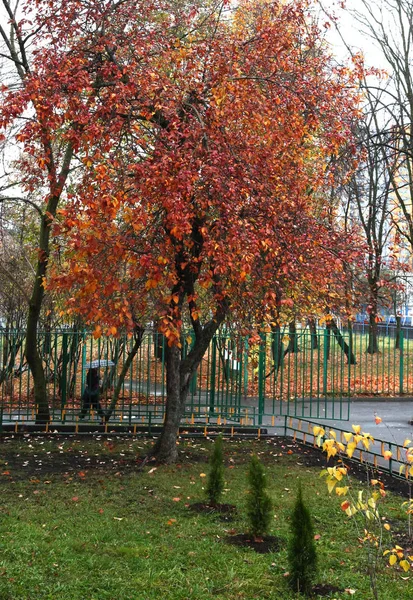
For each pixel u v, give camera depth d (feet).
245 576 20.16
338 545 23.26
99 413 47.78
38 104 31.83
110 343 55.36
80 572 20.07
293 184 36.06
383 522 26.07
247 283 35.27
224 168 31.09
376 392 72.49
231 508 27.48
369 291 42.01
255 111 34.17
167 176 28.99
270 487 31.24
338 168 53.16
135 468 34.83
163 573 20.08
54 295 54.24
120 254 28.86
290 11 36.94
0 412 45.98
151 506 27.73
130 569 20.49
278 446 42.39
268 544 23.07
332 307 42.06
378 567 21.24
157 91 34.30
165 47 35.47
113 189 30.12
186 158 30.17
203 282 29.99
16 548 21.67
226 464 36.50
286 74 37.83
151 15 40.04
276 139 34.45
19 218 61.67
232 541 23.41
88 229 28.66
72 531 24.03
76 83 32.58
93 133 30.99
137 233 31.89
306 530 19.49
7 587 18.56
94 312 28.99
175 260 34.42
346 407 63.52
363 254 39.34
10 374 57.82
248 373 67.82
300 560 19.26
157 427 45.78
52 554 21.39
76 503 27.91
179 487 30.78
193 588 19.04
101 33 36.42
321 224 37.65
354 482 32.58
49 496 28.94
